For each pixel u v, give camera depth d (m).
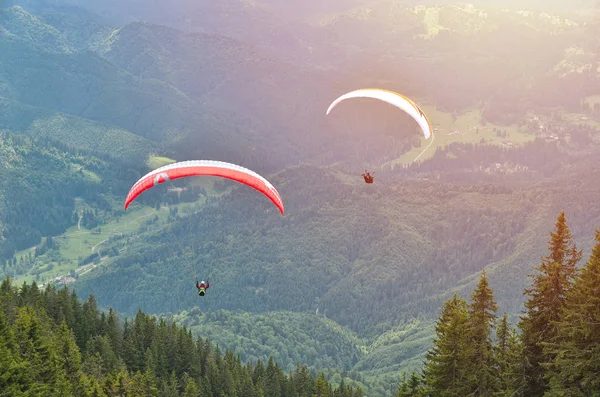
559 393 67.25
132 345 141.88
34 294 149.50
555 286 72.81
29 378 91.44
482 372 75.06
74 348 111.25
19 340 99.12
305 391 156.50
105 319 155.38
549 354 72.69
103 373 126.56
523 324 74.88
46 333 123.69
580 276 68.88
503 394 74.12
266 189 88.50
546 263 74.25
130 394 114.00
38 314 137.25
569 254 73.62
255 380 158.88
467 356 74.94
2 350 88.44
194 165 89.06
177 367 146.62
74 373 107.38
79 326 145.38
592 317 66.88
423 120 90.25
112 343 145.38
